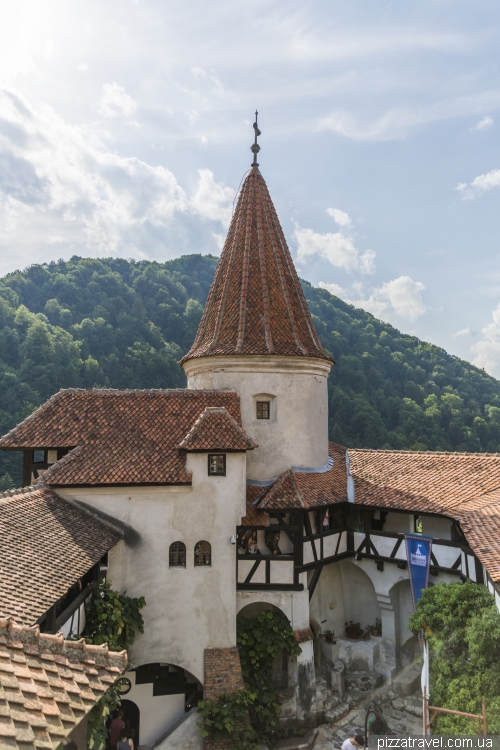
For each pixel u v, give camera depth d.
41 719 7.52
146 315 117.56
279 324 23.39
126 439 19.98
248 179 26.17
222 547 19.27
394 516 23.34
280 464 22.44
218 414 20.14
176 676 19.36
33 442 19.39
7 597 11.30
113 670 9.57
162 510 19.00
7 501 15.62
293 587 20.17
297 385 22.97
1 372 72.88
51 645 9.40
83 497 18.48
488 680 12.12
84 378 82.62
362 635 24.08
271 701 18.89
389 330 154.62
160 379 89.88
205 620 18.94
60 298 116.88
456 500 20.53
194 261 176.62
